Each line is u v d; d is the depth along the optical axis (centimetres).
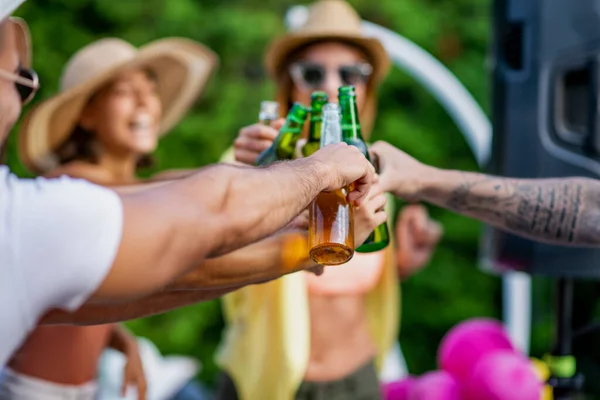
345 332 318
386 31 443
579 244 209
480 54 834
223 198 141
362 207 186
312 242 173
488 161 314
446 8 838
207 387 784
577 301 750
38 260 125
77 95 344
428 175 207
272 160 207
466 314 808
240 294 322
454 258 815
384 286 329
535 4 293
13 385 288
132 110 351
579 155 288
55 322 173
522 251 284
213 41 812
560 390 288
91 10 808
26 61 180
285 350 299
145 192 138
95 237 128
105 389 374
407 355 817
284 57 315
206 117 805
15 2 138
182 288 181
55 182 133
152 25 811
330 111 182
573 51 288
